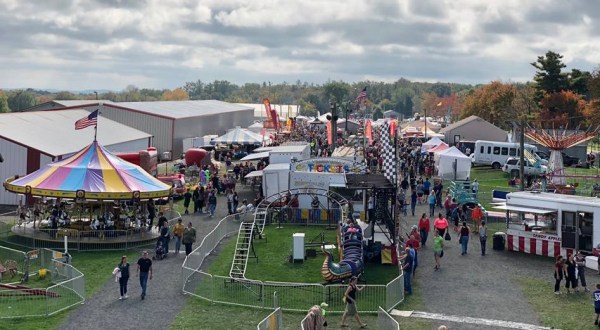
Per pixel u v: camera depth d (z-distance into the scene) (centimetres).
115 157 4041
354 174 3853
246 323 2353
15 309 2433
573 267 2752
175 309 2509
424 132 10162
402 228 3984
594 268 3152
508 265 3225
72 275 2727
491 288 2830
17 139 4700
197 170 6234
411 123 11350
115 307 2525
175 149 7888
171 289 2773
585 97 11744
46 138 5050
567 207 3312
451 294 2739
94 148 3972
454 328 2320
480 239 3431
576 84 11381
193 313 2464
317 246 3553
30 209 4150
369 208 4144
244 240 3734
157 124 7844
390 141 3422
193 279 2688
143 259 2630
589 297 2705
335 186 4469
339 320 2388
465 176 6012
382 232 3541
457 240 3803
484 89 13788
